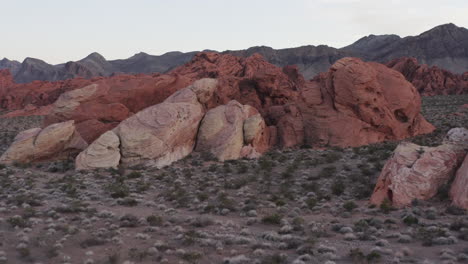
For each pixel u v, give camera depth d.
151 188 33.91
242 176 37.12
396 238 19.88
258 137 48.28
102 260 17.17
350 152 44.69
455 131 30.23
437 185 27.11
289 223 23.27
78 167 40.69
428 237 19.36
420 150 29.02
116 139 42.47
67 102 51.62
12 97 130.38
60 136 44.12
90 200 30.22
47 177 38.16
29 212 25.30
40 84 137.88
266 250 18.45
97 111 51.97
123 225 23.17
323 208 26.89
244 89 63.84
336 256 17.06
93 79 123.88
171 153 43.34
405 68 149.88
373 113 50.12
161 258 17.36
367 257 16.36
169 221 24.17
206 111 51.22
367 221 23.09
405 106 52.56
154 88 56.56
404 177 27.23
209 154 44.50
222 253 18.20
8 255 17.94
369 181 32.97
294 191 31.56
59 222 23.73
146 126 43.66
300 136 51.34
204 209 27.09
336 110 51.00
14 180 35.94
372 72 52.06
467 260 16.16
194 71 124.31
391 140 51.12
